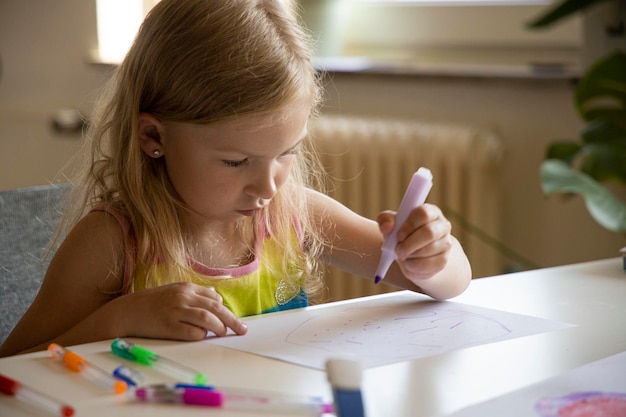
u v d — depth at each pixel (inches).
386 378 27.1
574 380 26.4
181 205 40.6
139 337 32.8
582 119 73.5
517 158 83.2
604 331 32.6
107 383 26.5
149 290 34.6
